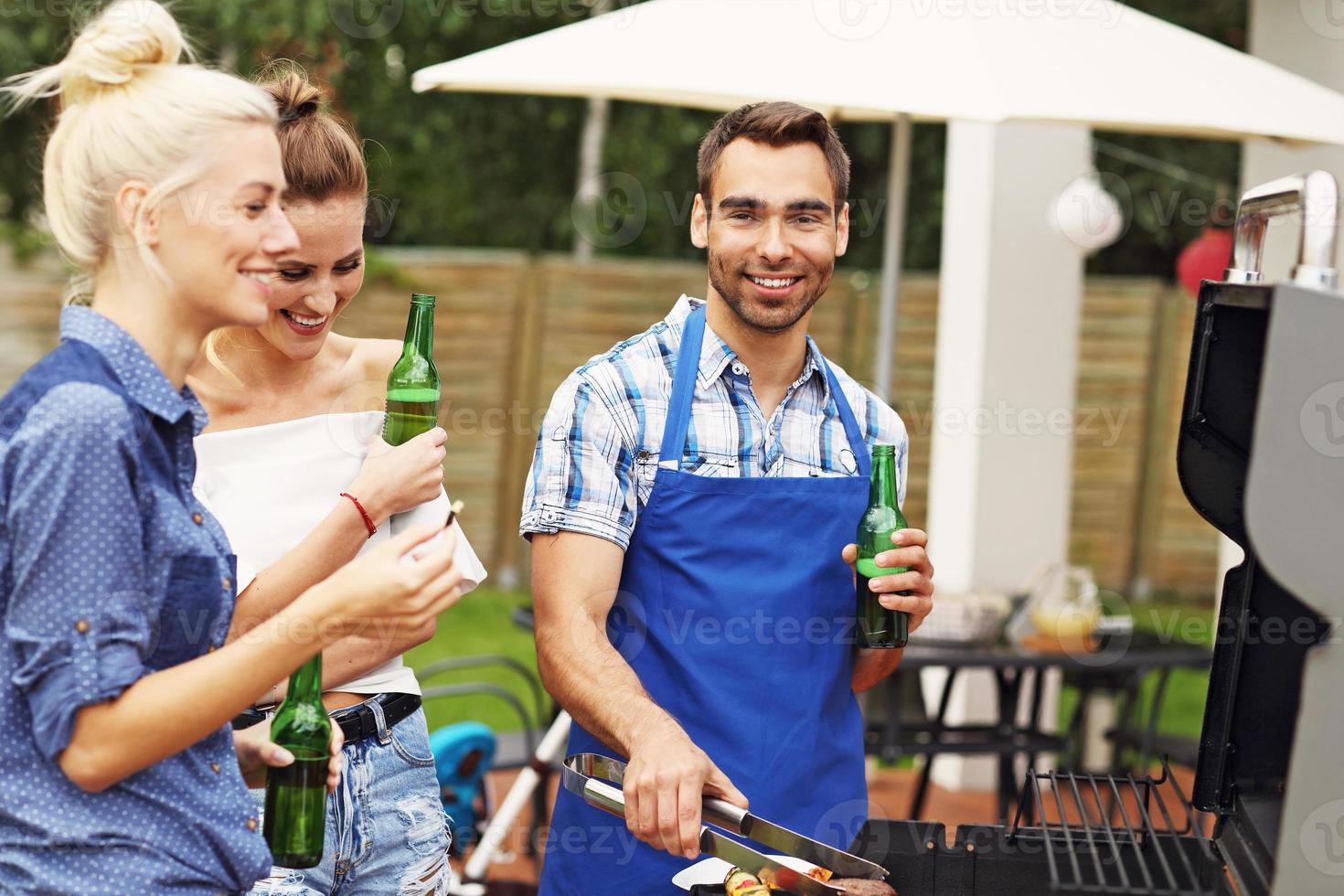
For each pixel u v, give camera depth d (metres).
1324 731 1.31
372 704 2.02
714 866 1.87
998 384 4.71
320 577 1.94
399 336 8.00
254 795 1.95
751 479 2.05
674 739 1.76
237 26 8.38
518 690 6.45
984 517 4.72
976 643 3.88
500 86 3.51
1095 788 1.72
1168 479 8.71
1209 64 3.47
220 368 2.05
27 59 8.49
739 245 1.99
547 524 2.01
